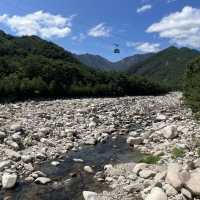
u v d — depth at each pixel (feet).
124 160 61.52
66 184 49.62
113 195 44.06
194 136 68.95
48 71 200.75
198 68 114.01
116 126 93.20
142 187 45.37
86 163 60.08
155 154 60.54
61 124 88.48
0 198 44.39
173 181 42.57
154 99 187.11
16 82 170.71
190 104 96.89
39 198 44.86
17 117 94.84
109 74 245.86
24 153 62.85
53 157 62.59
